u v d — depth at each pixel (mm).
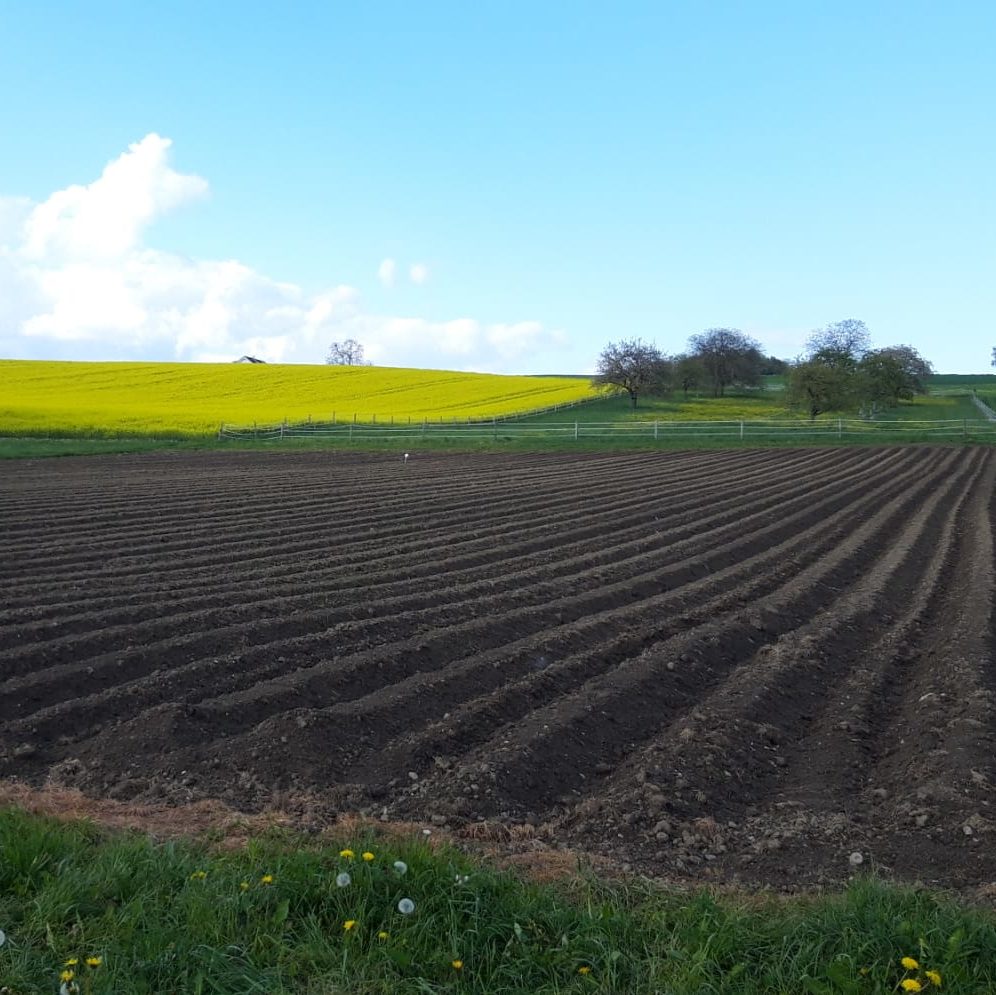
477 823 7371
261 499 27750
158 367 94938
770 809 7902
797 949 5301
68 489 29938
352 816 7457
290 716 9133
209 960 4992
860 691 10914
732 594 15484
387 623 13320
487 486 32031
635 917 5645
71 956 4980
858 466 40219
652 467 39812
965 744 8758
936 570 18000
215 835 6715
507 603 14938
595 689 10320
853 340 102500
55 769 8578
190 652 11992
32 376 85625
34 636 12656
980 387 124062
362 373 95625
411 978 5012
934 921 5426
